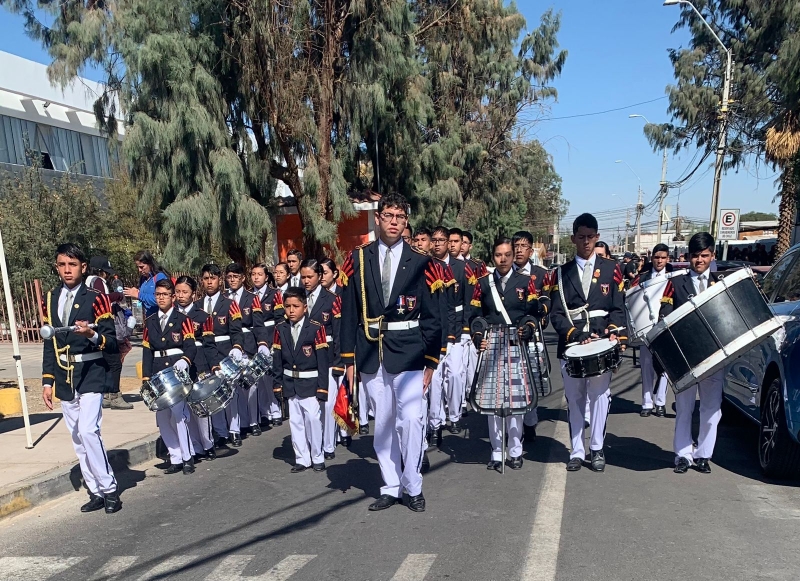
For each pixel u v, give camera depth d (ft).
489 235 104.42
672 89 86.99
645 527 13.98
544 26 76.02
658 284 22.18
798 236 77.92
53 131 81.66
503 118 75.66
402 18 48.37
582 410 18.21
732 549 12.81
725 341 15.47
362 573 12.26
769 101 74.38
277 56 42.39
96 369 16.38
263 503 16.67
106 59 41.86
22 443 21.67
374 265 15.34
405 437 15.33
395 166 56.70
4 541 14.78
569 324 18.03
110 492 16.52
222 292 25.26
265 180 45.93
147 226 44.73
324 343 18.95
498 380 18.02
